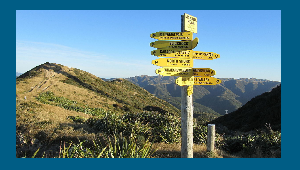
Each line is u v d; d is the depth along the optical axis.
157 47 4.05
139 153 4.63
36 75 35.41
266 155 7.09
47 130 8.45
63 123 10.49
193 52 4.12
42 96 23.69
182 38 4.10
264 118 16.36
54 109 15.20
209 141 6.62
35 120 10.40
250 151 7.67
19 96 20.81
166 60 4.02
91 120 11.10
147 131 8.26
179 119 9.39
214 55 4.24
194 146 7.56
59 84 32.12
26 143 7.49
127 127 8.52
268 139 7.96
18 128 9.07
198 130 9.29
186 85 4.11
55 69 41.97
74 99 27.75
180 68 4.08
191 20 4.21
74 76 41.59
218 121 24.98
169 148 6.91
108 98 37.25
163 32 4.07
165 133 8.01
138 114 9.93
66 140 7.48
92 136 7.66
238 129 18.30
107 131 8.77
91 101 29.70
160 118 9.25
